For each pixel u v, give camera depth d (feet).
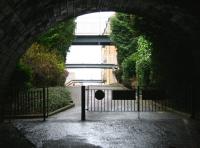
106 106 82.12
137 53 129.59
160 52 80.94
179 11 56.65
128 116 65.05
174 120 59.67
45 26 60.44
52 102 71.26
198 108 64.59
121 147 39.19
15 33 50.31
